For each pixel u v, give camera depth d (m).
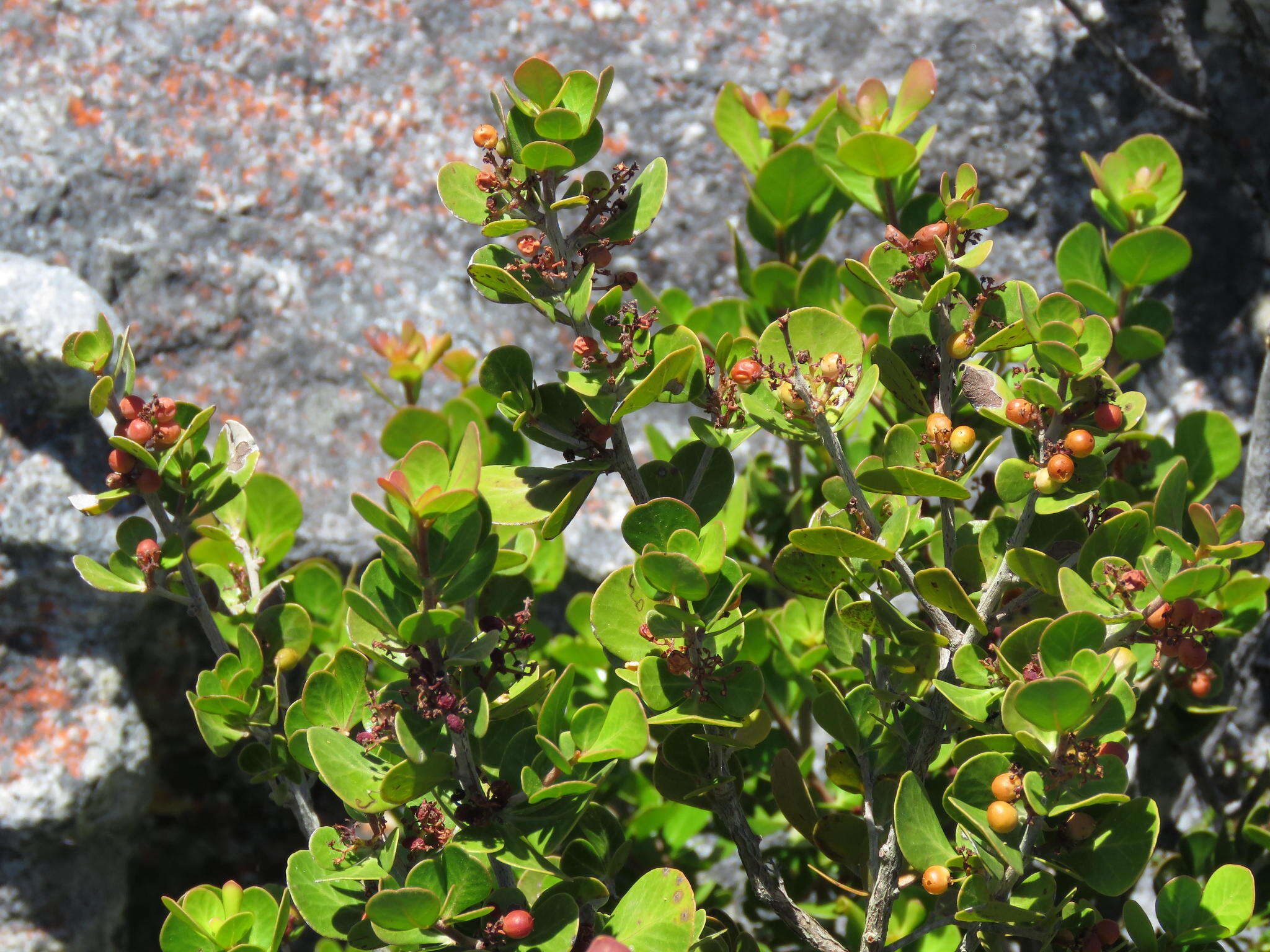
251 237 1.37
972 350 1.04
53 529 1.22
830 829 1.08
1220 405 1.40
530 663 1.04
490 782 1.03
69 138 1.33
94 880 1.24
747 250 1.44
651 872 1.02
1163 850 1.31
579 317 1.02
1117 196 1.17
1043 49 1.42
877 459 1.08
